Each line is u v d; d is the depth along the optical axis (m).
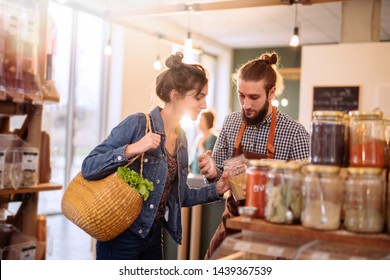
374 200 1.19
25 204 2.71
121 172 1.80
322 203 1.21
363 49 5.46
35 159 2.54
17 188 2.45
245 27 8.03
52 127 6.51
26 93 2.41
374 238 1.15
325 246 1.25
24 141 2.58
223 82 9.99
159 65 5.84
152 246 2.03
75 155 6.81
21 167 2.47
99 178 1.84
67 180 6.71
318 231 1.20
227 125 2.35
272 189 1.28
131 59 7.02
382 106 5.36
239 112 2.35
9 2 2.36
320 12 6.81
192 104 1.95
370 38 5.68
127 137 1.89
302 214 1.24
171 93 1.95
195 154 6.01
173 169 2.04
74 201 1.82
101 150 1.88
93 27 6.86
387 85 5.33
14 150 2.44
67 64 6.54
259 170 1.35
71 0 6.20
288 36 8.62
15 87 2.37
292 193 1.26
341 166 1.33
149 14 4.50
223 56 9.98
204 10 4.21
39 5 2.60
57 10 6.30
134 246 1.92
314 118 1.38
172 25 7.89
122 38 6.88
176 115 1.98
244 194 1.87
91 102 6.95
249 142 2.23
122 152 1.79
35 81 2.47
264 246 1.32
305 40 8.95
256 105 2.08
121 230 1.81
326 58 5.66
